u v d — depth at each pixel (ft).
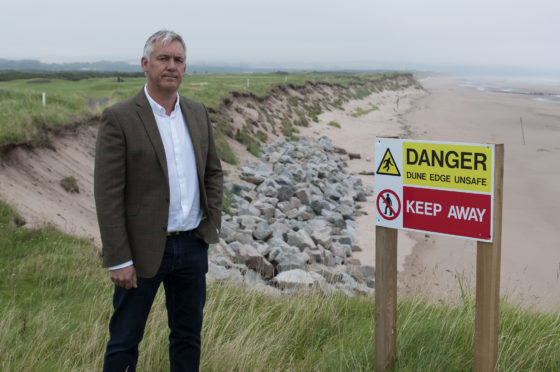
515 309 17.20
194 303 10.32
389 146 10.98
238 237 40.86
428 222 10.67
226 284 22.49
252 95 109.09
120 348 9.52
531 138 124.06
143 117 9.34
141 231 9.41
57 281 20.85
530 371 11.51
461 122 157.38
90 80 150.71
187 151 9.86
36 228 28.22
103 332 14.43
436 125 149.79
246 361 12.42
